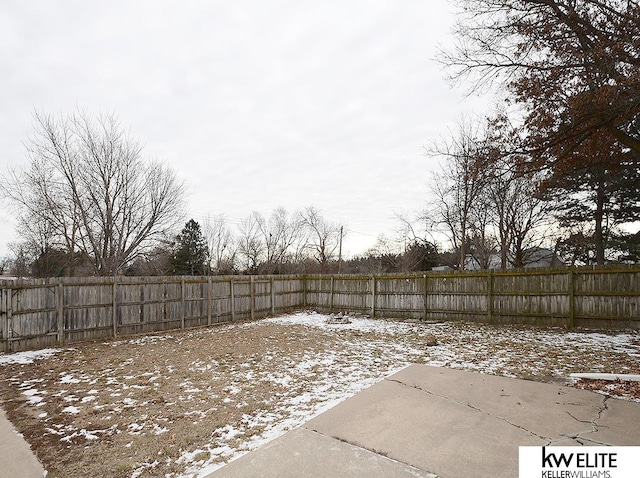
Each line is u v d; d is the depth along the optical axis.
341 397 4.78
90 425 4.04
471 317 11.18
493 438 3.40
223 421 4.08
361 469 2.93
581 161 7.70
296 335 9.60
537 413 3.95
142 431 3.86
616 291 8.84
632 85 5.64
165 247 23.16
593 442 3.27
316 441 3.45
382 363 6.52
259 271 38.19
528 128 7.41
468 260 24.06
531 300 10.11
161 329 10.51
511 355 6.73
